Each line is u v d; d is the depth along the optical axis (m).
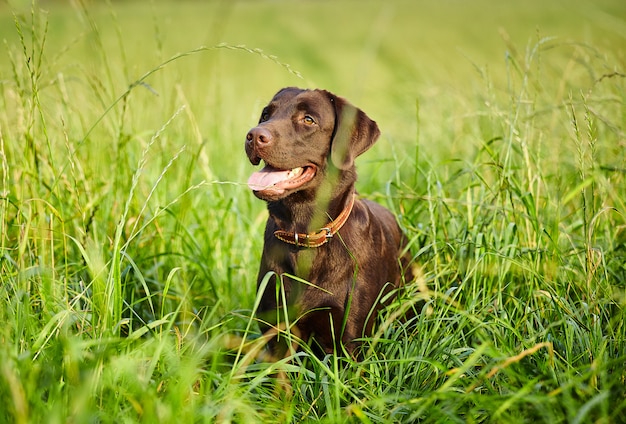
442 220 4.11
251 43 18.72
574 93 5.23
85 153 4.47
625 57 5.02
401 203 4.54
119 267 2.89
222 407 2.58
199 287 4.30
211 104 5.77
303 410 2.96
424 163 5.35
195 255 4.23
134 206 4.22
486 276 3.71
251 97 9.68
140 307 3.98
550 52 6.05
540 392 2.67
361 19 23.27
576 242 4.06
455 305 3.41
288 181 3.57
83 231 3.68
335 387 2.79
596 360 2.68
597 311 3.25
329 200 3.59
